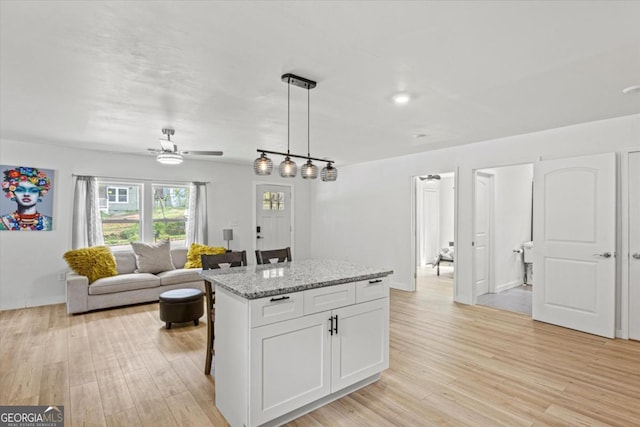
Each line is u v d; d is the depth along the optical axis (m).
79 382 2.62
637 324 3.42
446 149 5.13
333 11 1.67
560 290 3.89
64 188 4.98
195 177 6.23
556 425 2.07
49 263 4.88
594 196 3.62
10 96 2.85
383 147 5.06
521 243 6.31
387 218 6.10
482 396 2.41
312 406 2.27
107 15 1.70
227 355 2.17
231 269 2.79
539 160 4.09
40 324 4.00
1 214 4.55
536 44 2.01
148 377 2.72
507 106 3.14
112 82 2.56
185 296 3.91
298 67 2.32
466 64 2.28
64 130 4.00
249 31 1.86
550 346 3.31
